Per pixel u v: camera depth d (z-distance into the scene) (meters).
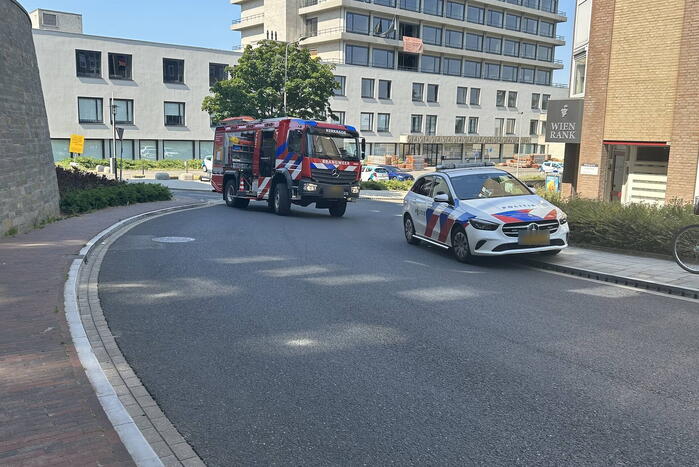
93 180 23.64
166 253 11.58
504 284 9.20
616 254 11.80
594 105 18.23
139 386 5.06
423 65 74.31
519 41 83.56
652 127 17.03
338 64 64.94
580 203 13.93
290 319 7.08
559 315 7.36
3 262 9.52
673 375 5.36
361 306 7.71
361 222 18.88
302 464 3.82
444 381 5.20
